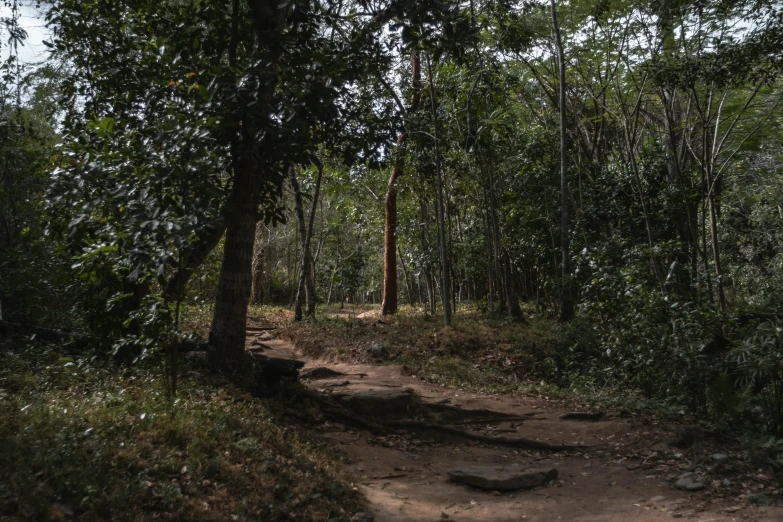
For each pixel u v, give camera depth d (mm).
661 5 14961
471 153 18344
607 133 22453
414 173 20219
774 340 8680
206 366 9312
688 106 18031
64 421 5562
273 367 9680
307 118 8789
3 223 13461
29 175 13297
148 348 8445
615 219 19922
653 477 7293
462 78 17281
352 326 17922
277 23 9016
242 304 9570
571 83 20703
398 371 13453
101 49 9320
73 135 7957
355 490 6426
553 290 20000
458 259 23359
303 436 7906
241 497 5316
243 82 8227
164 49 8234
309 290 21562
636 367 10617
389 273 23250
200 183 6516
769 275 22406
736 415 9055
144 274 7211
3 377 7219
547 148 20234
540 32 18656
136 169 6574
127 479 4879
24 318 11438
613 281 11281
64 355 9023
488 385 12531
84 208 6668
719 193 20406
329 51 9258
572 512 6270
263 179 9281
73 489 4441
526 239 21391
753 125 20172
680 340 9953
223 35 9328
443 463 8148
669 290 12031
